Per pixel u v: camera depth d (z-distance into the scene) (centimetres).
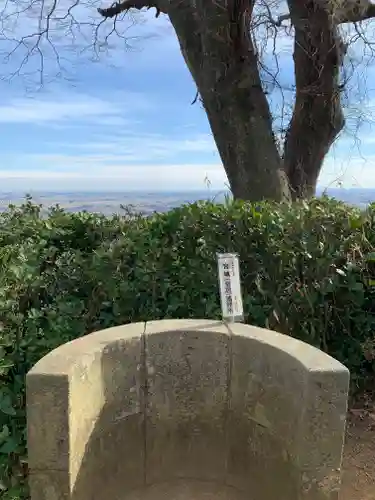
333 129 581
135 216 350
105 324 298
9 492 214
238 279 234
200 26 505
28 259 286
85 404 192
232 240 308
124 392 209
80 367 188
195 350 213
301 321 308
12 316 253
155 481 219
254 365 208
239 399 213
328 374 182
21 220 351
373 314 326
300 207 334
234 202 333
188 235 308
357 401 317
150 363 211
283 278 307
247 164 509
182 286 304
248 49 502
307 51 557
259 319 301
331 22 537
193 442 219
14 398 240
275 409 201
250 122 506
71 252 318
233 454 218
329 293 316
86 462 195
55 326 271
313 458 187
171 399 214
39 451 183
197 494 217
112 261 301
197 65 539
